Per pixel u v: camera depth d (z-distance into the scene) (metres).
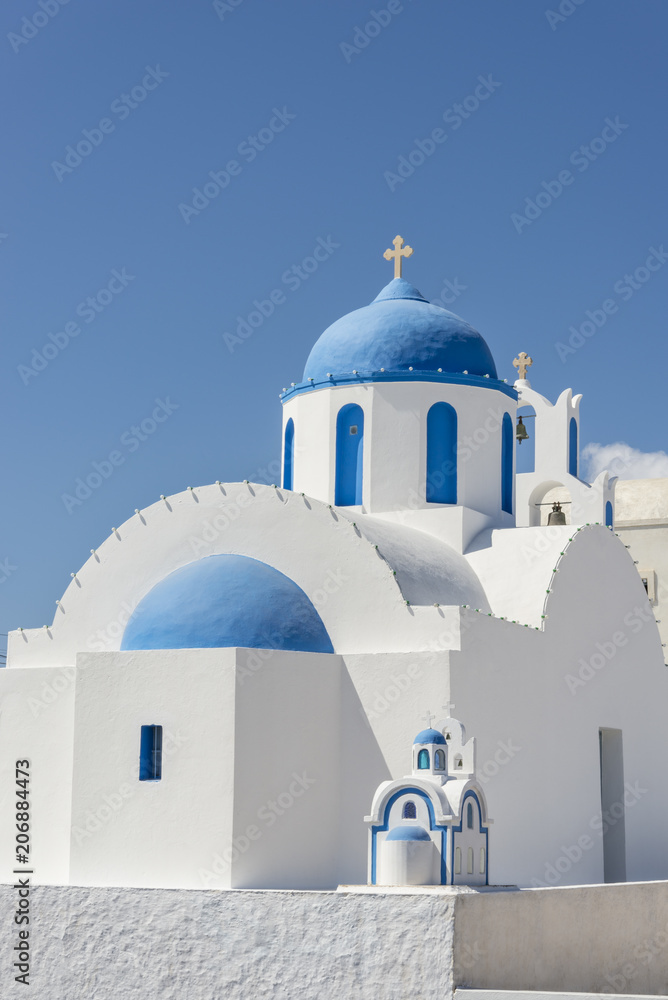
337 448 21.91
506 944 14.09
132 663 17.53
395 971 13.66
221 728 16.73
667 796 23.20
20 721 19.50
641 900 16.80
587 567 21.19
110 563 19.98
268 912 14.68
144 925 15.47
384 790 14.68
